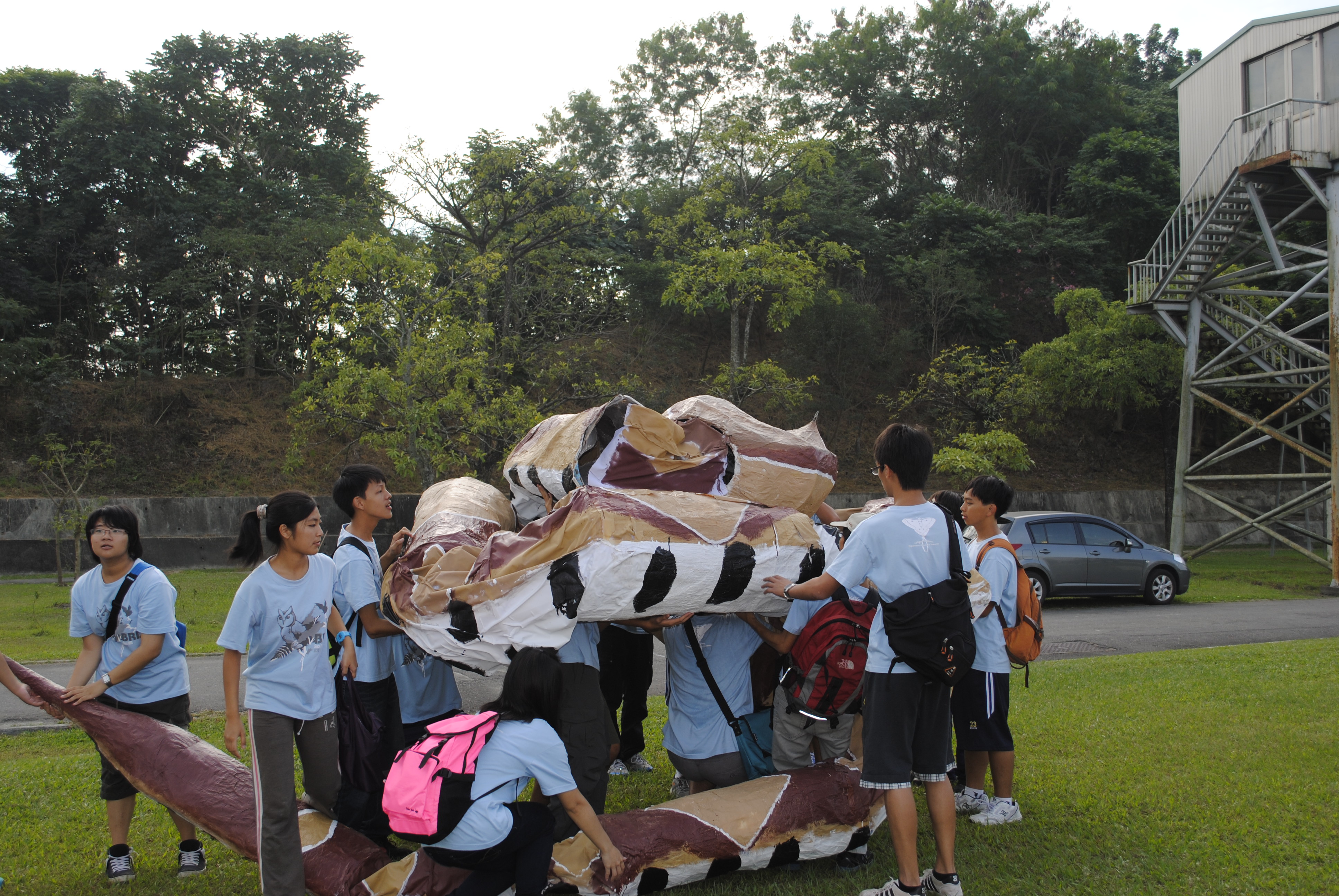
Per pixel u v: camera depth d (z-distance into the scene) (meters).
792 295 18.14
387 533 17.66
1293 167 14.91
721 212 20.11
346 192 24.75
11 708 7.46
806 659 3.82
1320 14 15.88
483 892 3.11
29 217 21.84
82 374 21.38
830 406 23.55
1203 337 21.00
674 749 4.08
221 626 11.34
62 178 21.58
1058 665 8.23
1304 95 16.19
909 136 32.47
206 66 23.86
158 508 17.94
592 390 19.48
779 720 4.09
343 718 3.72
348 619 4.06
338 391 14.20
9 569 16.52
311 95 24.77
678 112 30.20
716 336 26.75
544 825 3.08
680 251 21.20
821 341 23.92
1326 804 4.38
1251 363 21.22
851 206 27.64
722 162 23.12
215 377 22.14
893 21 32.25
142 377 21.36
